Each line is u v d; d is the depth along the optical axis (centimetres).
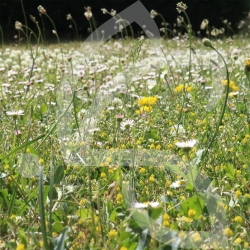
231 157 582
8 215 418
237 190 463
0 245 357
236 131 685
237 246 357
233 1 3331
